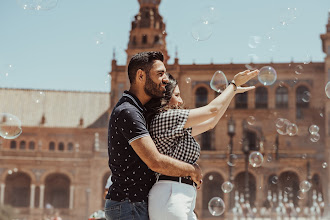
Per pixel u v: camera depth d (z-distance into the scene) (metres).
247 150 41.81
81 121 74.50
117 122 3.53
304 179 54.28
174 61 57.47
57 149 73.25
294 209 46.84
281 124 14.01
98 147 64.88
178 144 3.61
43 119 75.88
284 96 56.81
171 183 3.57
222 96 3.71
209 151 57.28
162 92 3.68
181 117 3.57
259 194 54.41
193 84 57.44
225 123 57.62
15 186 68.75
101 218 6.79
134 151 3.56
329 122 55.00
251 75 3.81
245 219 43.38
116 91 60.09
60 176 69.12
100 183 63.84
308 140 55.03
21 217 62.19
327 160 54.31
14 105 78.38
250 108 57.16
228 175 56.56
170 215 3.50
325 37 55.53
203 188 57.12
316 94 55.81
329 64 55.25
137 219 3.53
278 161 54.91
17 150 67.25
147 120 3.66
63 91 81.62
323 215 48.72
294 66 56.62
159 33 59.94
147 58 3.64
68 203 68.75
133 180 3.56
